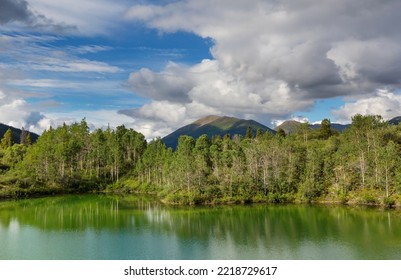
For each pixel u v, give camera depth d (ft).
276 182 433.48
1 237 250.57
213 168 469.98
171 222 302.66
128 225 290.97
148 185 577.43
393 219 295.07
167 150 583.58
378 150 414.00
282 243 228.63
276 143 493.77
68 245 228.02
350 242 227.40
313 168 431.02
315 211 347.15
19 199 479.82
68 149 640.58
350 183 411.54
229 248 218.79
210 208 378.73
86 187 593.83
